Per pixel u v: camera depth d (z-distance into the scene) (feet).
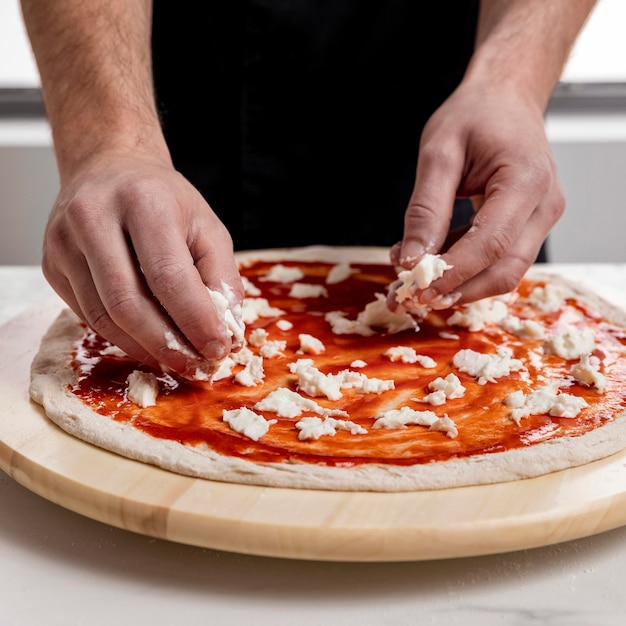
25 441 2.72
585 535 2.41
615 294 4.06
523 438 2.67
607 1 8.14
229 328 2.83
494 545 2.31
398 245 3.52
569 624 2.19
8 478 2.84
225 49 4.91
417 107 5.03
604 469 2.56
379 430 2.74
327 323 3.67
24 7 3.71
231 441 2.65
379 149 5.08
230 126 5.04
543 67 3.87
